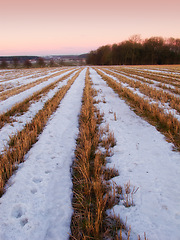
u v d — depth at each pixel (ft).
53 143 15.06
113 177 10.34
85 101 29.84
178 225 6.81
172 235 6.44
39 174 10.73
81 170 10.31
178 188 8.86
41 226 7.20
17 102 30.86
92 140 15.03
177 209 7.57
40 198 8.73
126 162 11.68
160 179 9.65
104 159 12.13
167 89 37.06
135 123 19.21
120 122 19.86
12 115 23.50
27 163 11.87
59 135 16.85
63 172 11.00
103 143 14.46
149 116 20.86
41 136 16.60
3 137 16.58
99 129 18.01
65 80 63.26
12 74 96.89
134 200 8.32
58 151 13.65
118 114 22.86
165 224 6.92
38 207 8.17
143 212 7.59
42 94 36.86
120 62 255.70
